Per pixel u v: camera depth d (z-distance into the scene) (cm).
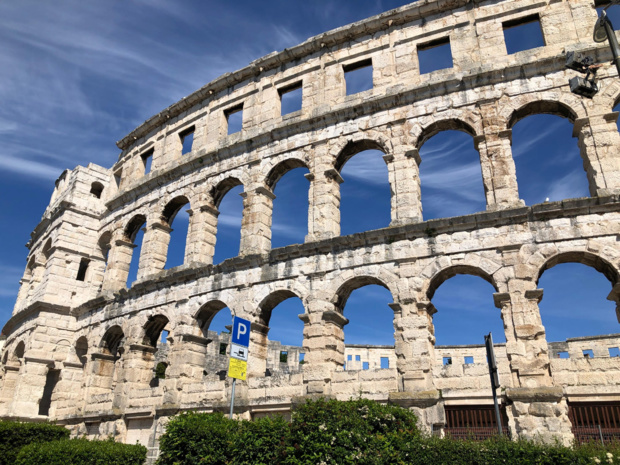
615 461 1439
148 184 4234
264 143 3578
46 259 5362
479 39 3130
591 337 5053
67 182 5600
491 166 2744
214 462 1786
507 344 2350
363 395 2545
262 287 3055
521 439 1688
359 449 1661
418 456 1670
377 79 3334
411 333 2534
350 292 2916
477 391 2400
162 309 3503
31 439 2667
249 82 3956
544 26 3003
